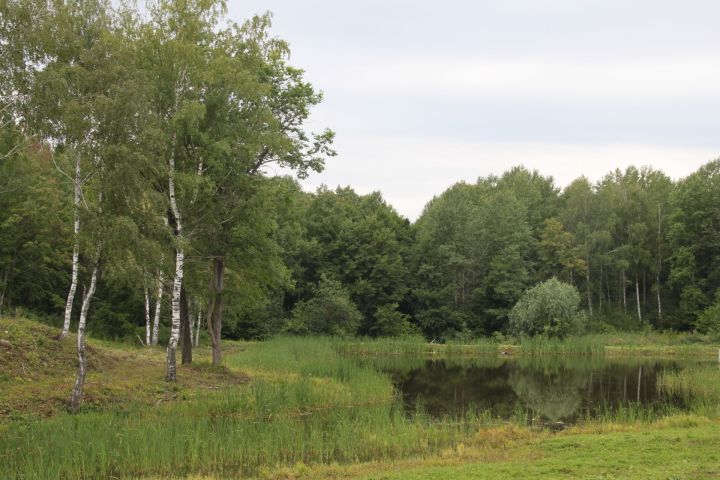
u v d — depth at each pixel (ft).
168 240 76.13
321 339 175.32
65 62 67.51
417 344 172.65
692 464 42.32
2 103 69.67
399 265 240.94
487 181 373.20
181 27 82.53
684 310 229.66
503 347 177.68
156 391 75.31
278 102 98.27
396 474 42.70
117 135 63.77
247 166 87.71
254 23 92.07
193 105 75.25
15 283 148.05
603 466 42.34
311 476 45.16
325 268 239.09
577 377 118.21
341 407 80.84
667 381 106.32
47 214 107.34
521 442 55.72
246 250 95.25
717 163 250.98
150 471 48.03
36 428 54.54
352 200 302.04
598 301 257.96
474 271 247.91
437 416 75.82
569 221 262.67
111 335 148.15
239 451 51.80
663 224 257.75
